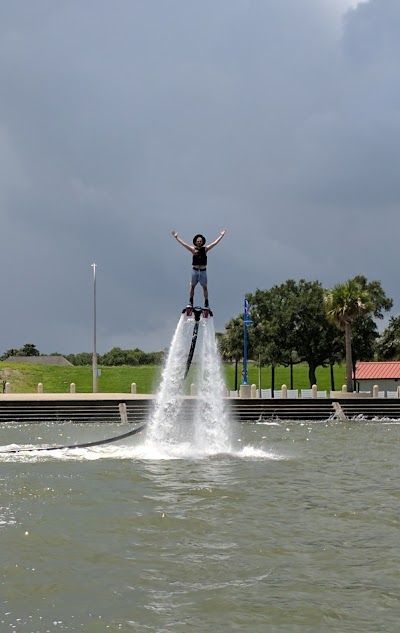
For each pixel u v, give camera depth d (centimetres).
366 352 8044
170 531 1405
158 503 1717
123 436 3011
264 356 8138
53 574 1098
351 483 2081
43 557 1196
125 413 4894
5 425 4550
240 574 1109
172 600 984
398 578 1094
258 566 1154
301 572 1122
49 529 1405
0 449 3017
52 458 2680
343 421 5119
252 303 8312
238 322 8362
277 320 7981
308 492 1905
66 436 3747
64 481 2077
